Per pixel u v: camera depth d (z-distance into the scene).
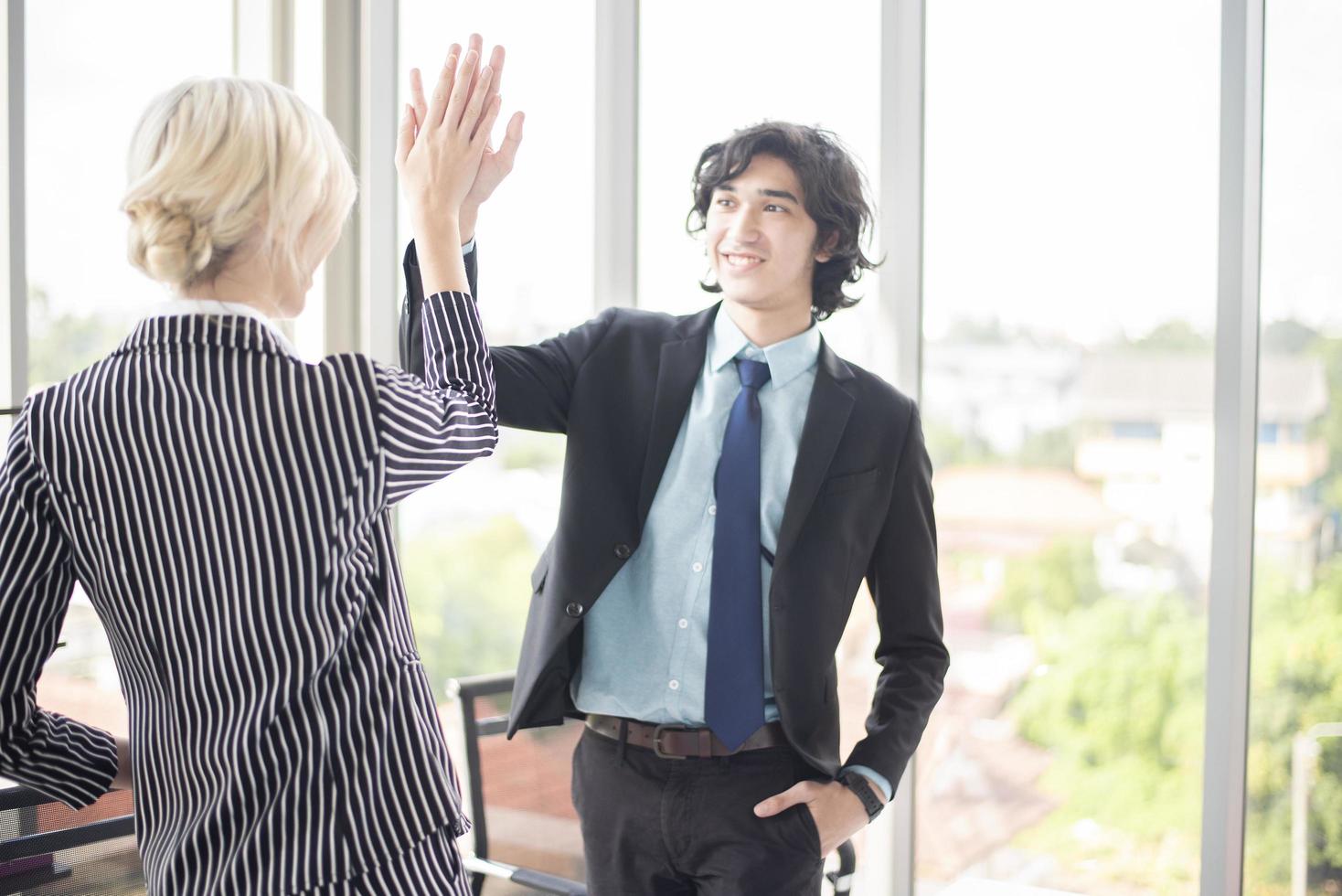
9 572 0.99
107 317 2.45
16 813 1.45
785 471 1.63
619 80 2.62
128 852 1.55
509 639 2.74
